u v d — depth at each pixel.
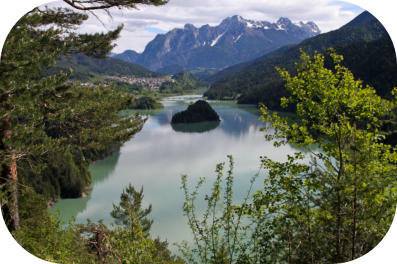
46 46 6.27
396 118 4.42
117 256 3.75
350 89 4.52
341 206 4.03
